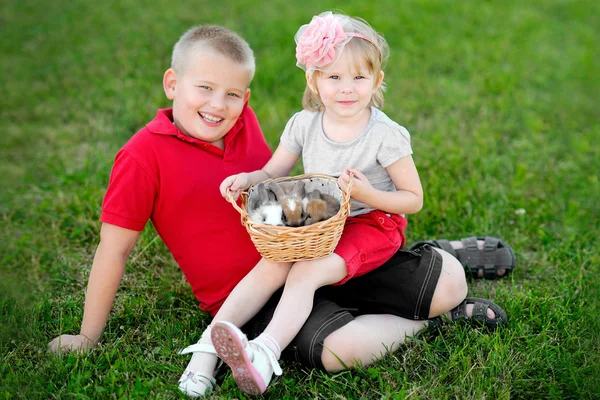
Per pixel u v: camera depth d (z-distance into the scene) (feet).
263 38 19.70
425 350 8.08
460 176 12.69
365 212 8.41
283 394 7.48
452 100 16.03
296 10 22.33
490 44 19.74
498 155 13.73
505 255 9.73
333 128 8.38
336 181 7.89
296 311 7.42
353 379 7.54
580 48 19.84
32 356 8.20
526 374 7.66
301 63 8.16
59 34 20.49
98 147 14.38
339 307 7.84
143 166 7.90
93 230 11.36
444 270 8.26
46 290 9.75
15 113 15.92
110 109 16.03
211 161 8.30
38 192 12.67
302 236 6.95
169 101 16.10
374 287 8.34
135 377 7.70
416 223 11.18
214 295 8.57
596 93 16.99
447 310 8.37
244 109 9.04
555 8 23.40
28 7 22.85
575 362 7.87
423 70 17.92
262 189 7.63
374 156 8.28
